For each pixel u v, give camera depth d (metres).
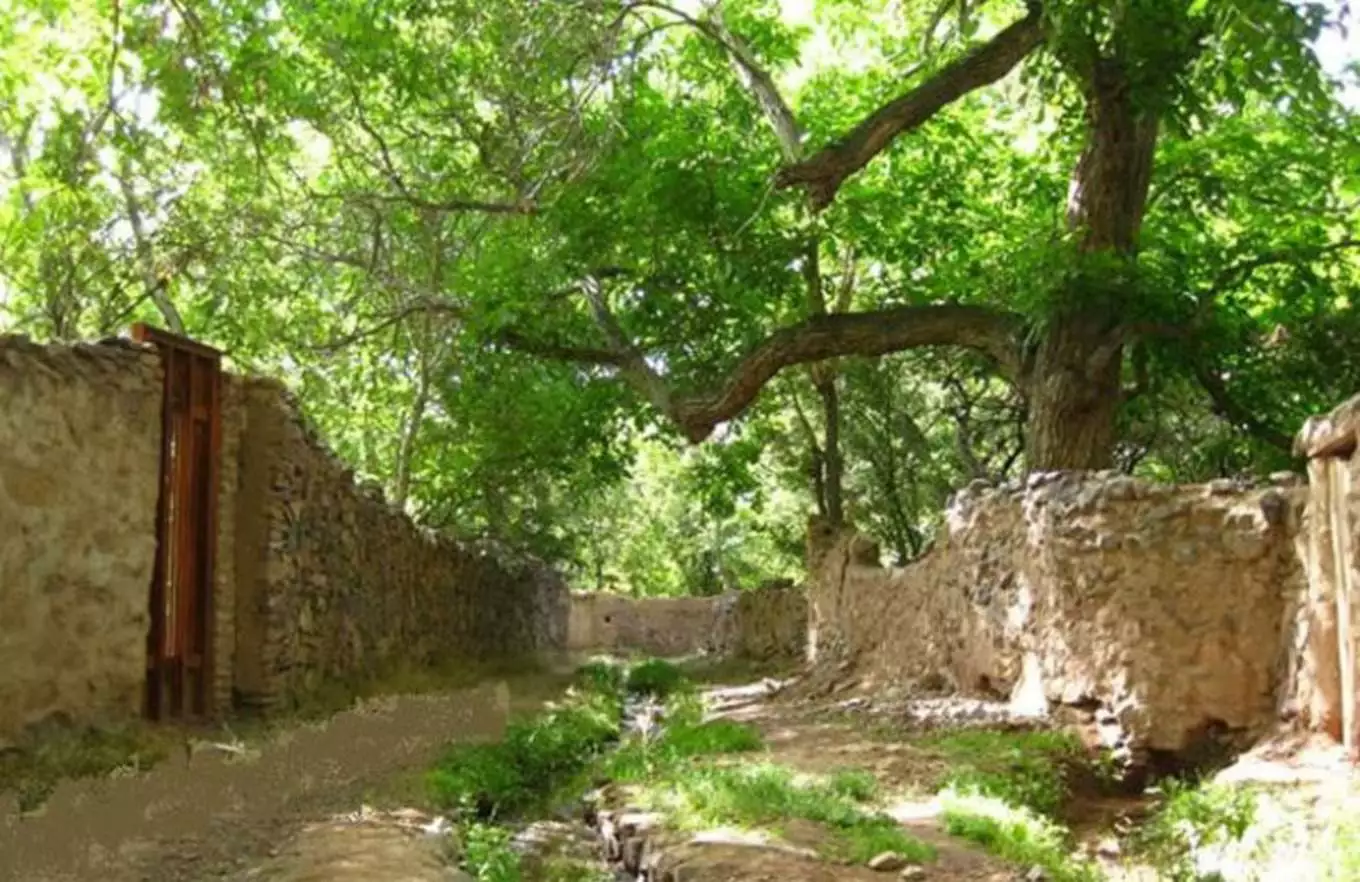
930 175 18.80
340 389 24.22
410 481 25.81
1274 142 16.38
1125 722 9.85
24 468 9.12
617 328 17.11
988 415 25.27
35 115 12.23
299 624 13.37
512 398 22.58
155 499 10.63
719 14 15.83
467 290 17.89
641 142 16.52
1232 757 9.41
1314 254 15.09
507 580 28.33
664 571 49.16
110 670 10.01
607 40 13.55
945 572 13.48
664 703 19.20
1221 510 9.75
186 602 11.43
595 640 42.12
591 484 26.44
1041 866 6.83
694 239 16.34
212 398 11.93
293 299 21.02
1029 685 11.31
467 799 9.29
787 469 29.33
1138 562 10.00
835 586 18.27
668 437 23.77
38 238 13.43
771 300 17.47
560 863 8.23
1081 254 13.19
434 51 14.84
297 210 19.25
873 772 9.48
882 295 21.20
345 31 14.45
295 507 13.18
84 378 9.80
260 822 7.93
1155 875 7.31
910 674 14.52
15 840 6.92
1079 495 10.52
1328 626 8.37
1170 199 16.81
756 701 16.42
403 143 18.73
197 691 11.60
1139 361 14.95
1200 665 9.66
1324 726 8.40
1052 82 13.37
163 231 17.58
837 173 12.67
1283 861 6.44
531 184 16.05
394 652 17.66
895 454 26.28
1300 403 15.32
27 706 9.07
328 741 11.11
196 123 10.63
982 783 8.61
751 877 6.42
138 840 7.20
